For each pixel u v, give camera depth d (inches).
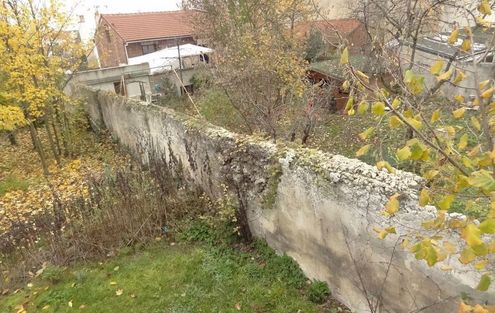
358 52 354.3
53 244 216.8
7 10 352.8
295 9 546.3
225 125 316.2
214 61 356.5
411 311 122.3
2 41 351.9
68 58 447.5
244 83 297.4
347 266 152.2
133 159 403.5
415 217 115.3
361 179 135.1
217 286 180.5
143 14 1109.1
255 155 194.1
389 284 133.5
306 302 166.2
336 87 363.9
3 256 223.8
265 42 366.0
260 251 206.2
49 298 184.5
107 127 487.8
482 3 78.5
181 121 273.9
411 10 232.2
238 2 508.1
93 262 210.8
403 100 82.4
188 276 189.9
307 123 288.0
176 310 167.8
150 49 1053.2
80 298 183.0
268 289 175.8
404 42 229.1
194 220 236.8
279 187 180.9
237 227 213.0
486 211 113.3
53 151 436.8
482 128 83.6
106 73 680.4
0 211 322.0
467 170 77.0
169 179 263.7
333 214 150.7
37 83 393.1
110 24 1035.9
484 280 74.1
